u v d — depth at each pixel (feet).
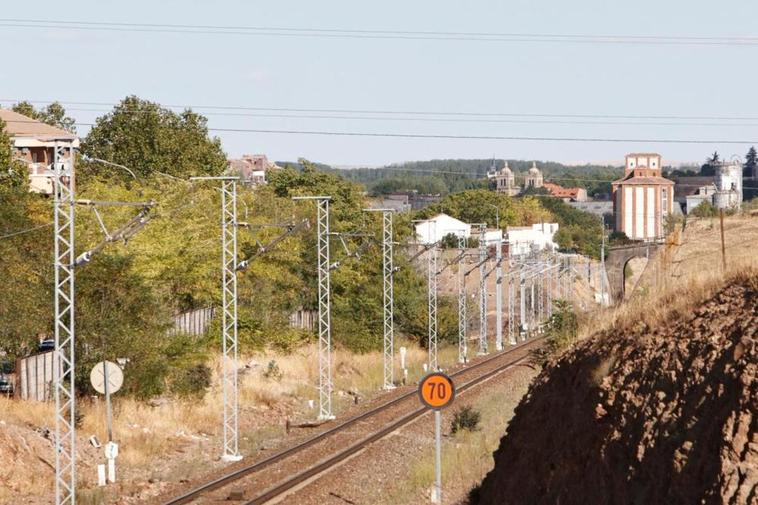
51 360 151.53
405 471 118.32
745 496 48.03
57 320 100.37
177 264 195.11
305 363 223.71
